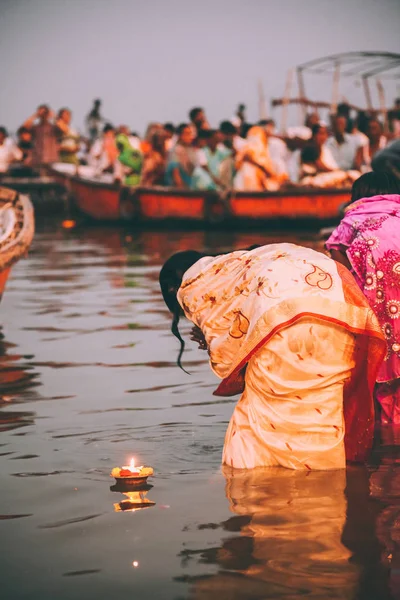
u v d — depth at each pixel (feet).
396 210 18.03
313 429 14.61
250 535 11.67
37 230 73.10
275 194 64.75
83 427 17.11
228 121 70.85
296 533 11.73
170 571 10.69
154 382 20.86
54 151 91.04
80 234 68.08
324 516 12.33
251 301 14.98
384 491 13.38
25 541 11.66
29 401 19.21
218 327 15.70
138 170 77.10
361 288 17.83
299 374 14.58
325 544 11.37
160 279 16.78
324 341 14.60
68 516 12.50
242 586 10.28
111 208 72.23
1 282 29.12
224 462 14.89
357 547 11.26
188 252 16.88
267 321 14.57
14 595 10.21
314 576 10.49
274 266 15.01
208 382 20.83
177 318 16.80
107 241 61.52
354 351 14.90
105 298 34.47
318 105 93.56
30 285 38.78
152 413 18.07
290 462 14.57
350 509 12.60
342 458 14.64
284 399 14.69
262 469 14.55
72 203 77.05
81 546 11.46
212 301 15.80
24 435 16.61
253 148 65.98
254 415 14.85
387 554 11.03
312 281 14.78
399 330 17.48
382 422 17.85
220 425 17.12
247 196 65.21
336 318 14.56
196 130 72.74
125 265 46.03
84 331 27.68
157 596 10.11
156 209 69.10
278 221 65.72
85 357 23.84
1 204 34.73
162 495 13.29
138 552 11.24
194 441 16.12
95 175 86.02
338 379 14.76
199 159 68.90
